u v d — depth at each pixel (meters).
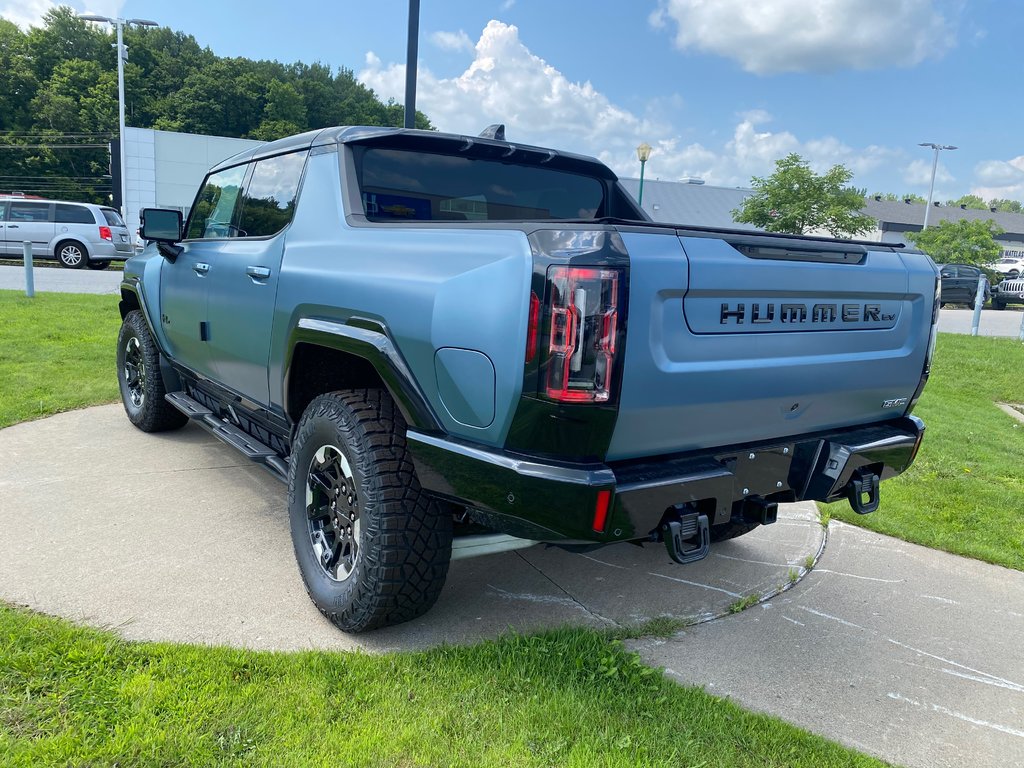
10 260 21.55
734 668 2.80
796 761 2.23
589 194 3.96
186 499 4.10
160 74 96.12
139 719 2.16
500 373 2.15
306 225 3.17
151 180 32.91
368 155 3.17
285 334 3.12
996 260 33.97
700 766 2.16
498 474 2.19
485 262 2.23
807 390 2.67
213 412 4.42
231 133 94.50
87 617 2.77
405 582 2.61
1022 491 5.28
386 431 2.64
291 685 2.39
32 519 3.71
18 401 5.96
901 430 3.17
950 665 2.92
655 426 2.28
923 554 4.09
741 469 2.61
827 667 2.85
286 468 3.32
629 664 2.66
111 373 7.18
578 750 2.18
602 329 2.04
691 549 2.39
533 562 3.69
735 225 29.55
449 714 2.30
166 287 4.58
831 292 2.67
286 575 3.26
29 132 78.12
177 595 3.01
